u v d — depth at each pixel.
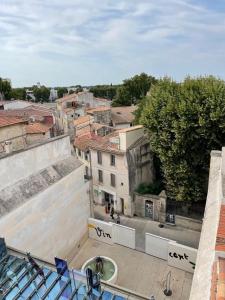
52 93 131.25
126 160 27.91
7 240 16.03
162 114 24.91
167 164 25.81
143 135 29.97
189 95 24.34
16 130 25.12
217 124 22.91
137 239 24.81
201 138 24.12
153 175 32.47
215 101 22.77
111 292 10.38
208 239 11.58
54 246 20.12
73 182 22.05
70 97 73.44
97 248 23.23
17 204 16.66
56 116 63.59
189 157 25.11
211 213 13.19
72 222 22.14
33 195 17.86
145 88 74.56
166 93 26.16
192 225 26.22
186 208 27.81
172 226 27.19
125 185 28.84
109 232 23.36
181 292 18.25
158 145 25.89
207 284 8.93
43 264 12.40
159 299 17.81
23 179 18.00
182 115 23.70
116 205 30.52
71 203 21.89
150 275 19.89
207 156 24.56
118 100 78.12
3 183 16.55
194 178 25.42
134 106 67.81
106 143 30.88
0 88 80.75
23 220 17.09
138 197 29.09
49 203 19.34
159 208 27.75
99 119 54.56
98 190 32.38
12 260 12.73
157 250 21.42
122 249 22.86
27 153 18.23
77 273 11.03
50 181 19.56
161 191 29.02
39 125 40.81
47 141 20.12
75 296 10.37
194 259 19.45
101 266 19.14
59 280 11.13
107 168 30.30
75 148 37.69
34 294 10.45
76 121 51.00
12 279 11.55
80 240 23.33
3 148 21.41
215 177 15.72
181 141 24.02
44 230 19.02
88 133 39.28
